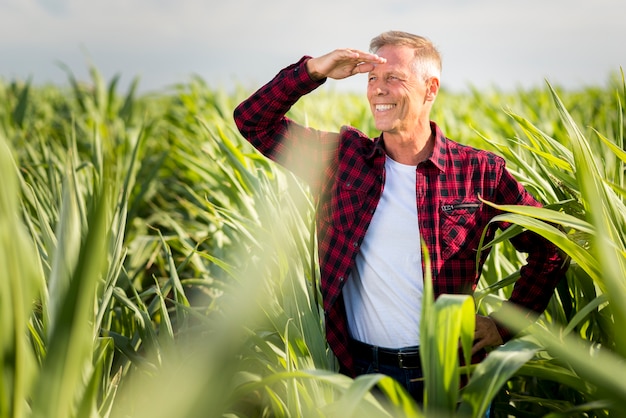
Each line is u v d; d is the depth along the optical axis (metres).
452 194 2.54
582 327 2.58
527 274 2.53
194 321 3.30
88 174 4.41
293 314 2.51
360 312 2.59
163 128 8.93
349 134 2.72
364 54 2.52
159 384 2.14
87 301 1.28
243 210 3.82
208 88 9.05
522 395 2.76
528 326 1.86
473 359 2.54
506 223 2.59
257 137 2.79
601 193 2.13
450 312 1.64
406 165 2.61
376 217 2.56
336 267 2.58
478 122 7.30
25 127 8.32
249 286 1.40
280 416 2.12
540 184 2.90
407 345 2.52
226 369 1.35
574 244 1.94
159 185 6.64
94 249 1.27
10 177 1.29
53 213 3.32
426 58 2.54
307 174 2.76
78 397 1.65
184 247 4.39
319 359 2.49
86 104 9.45
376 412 1.67
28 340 2.04
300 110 7.10
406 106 2.53
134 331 3.17
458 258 2.53
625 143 4.52
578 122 6.38
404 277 2.52
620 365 1.62
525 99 8.44
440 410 1.63
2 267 1.29
